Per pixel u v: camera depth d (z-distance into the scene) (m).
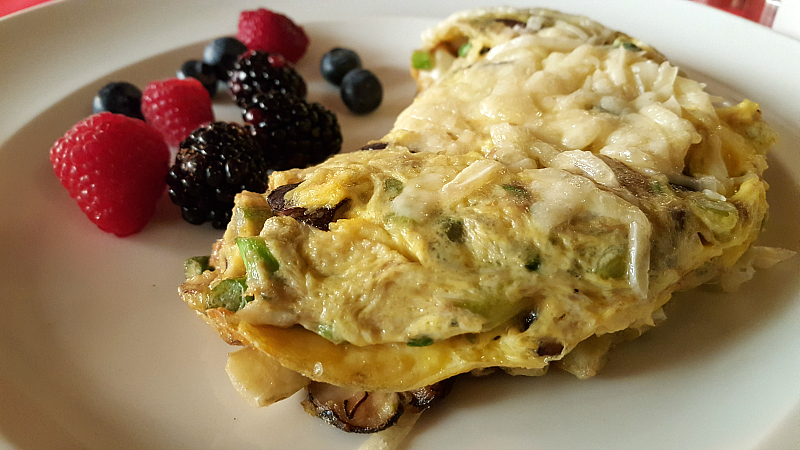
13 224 0.14
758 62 0.17
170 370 0.11
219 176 0.14
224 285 0.10
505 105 0.12
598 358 0.11
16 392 0.11
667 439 0.10
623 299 0.10
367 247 0.10
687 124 0.11
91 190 0.14
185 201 0.15
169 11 0.20
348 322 0.09
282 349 0.10
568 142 0.11
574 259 0.09
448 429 0.10
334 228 0.10
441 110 0.13
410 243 0.10
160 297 0.13
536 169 0.11
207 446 0.10
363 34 0.21
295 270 0.10
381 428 0.10
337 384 0.10
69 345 0.12
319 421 0.11
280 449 0.10
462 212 0.10
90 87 0.18
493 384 0.11
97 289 0.13
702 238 0.10
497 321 0.09
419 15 0.21
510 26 0.16
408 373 0.10
